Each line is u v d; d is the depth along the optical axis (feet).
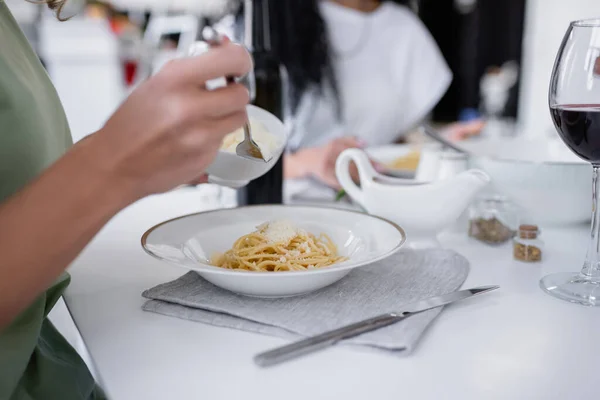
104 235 2.94
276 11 6.23
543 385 1.47
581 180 2.75
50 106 2.04
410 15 7.48
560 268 2.39
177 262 1.87
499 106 12.35
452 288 2.06
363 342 1.63
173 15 12.29
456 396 1.42
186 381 1.50
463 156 2.95
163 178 1.41
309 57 6.42
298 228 2.22
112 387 1.47
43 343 2.12
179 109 1.29
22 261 1.32
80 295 2.12
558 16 11.44
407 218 2.56
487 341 1.72
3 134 1.69
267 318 1.78
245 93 1.43
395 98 7.16
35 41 12.01
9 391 1.73
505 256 2.57
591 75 1.96
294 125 6.52
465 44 12.15
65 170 1.34
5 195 1.73
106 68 12.51
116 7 12.89
